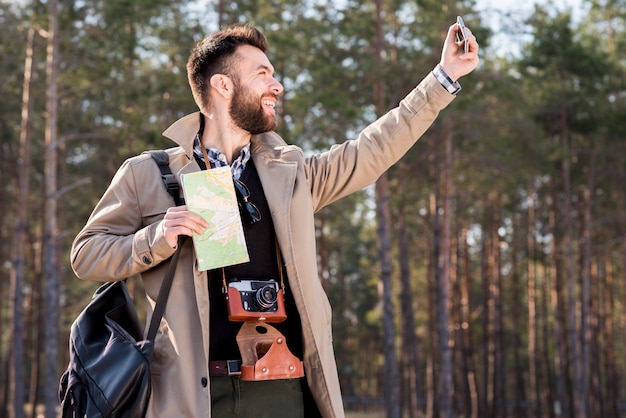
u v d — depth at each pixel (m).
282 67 21.38
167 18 21.31
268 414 2.48
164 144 20.58
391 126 2.74
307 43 19.92
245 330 2.47
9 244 32.53
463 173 26.06
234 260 2.38
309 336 2.51
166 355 2.43
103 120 23.73
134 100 20.86
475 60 2.75
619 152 28.98
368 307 55.16
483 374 35.56
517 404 36.66
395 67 19.81
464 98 19.98
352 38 20.31
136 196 2.58
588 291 29.22
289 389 2.53
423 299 42.25
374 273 47.44
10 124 25.77
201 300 2.42
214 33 2.67
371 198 28.33
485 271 36.16
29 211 30.02
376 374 55.38
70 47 20.19
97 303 2.50
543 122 28.86
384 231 21.55
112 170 25.23
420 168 24.89
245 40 2.65
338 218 32.16
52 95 19.22
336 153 2.74
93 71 20.66
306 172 2.70
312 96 19.39
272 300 2.44
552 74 27.78
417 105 2.74
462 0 20.31
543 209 34.16
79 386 2.38
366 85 20.17
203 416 2.37
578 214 32.78
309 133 20.30
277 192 2.57
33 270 33.53
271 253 2.57
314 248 2.60
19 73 24.42
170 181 2.58
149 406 2.39
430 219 33.47
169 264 2.48
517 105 22.83
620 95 29.47
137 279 26.86
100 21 19.84
